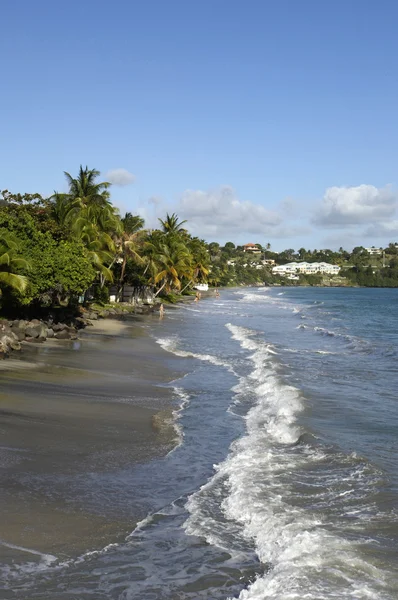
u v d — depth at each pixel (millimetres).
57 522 8508
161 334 41875
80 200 59531
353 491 10297
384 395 20328
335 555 7672
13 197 54438
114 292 74312
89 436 13430
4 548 7562
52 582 6805
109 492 9969
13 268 30953
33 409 15453
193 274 121750
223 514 9211
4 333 27359
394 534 8516
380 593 6742
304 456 12445
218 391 20297
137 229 75250
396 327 56156
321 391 20828
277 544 8055
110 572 7141
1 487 9711
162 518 8969
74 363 24641
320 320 65250
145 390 19922
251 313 74938
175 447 13086
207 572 7266
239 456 12344
